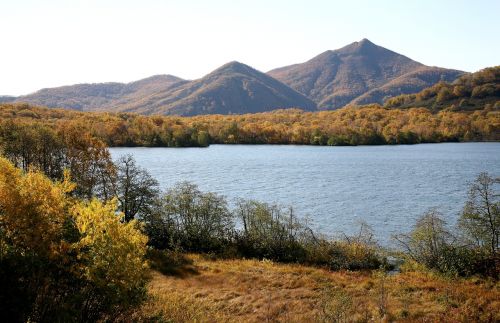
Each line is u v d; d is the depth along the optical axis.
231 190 88.06
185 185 51.50
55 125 153.75
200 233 43.41
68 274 15.25
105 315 16.34
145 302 21.59
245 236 43.25
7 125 86.19
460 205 68.50
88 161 64.25
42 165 68.75
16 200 14.48
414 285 30.00
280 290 30.17
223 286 31.20
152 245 42.91
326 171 121.94
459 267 33.03
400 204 71.25
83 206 16.27
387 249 41.91
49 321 13.62
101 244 14.80
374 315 24.12
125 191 47.41
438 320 23.19
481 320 23.22
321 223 57.75
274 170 124.19
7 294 13.05
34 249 14.38
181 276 33.34
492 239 32.66
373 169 125.38
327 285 31.11
